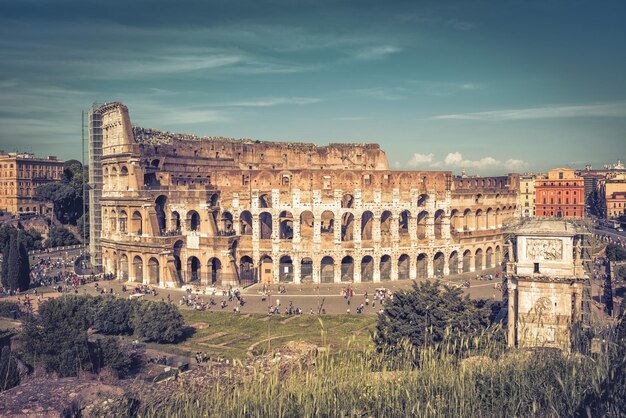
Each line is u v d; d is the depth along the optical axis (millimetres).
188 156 158750
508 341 67062
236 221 141125
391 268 143375
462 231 154250
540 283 66625
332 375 36125
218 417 30922
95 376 62031
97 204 157750
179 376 39062
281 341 87938
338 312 106438
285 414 31516
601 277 110500
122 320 89750
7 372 53062
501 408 31891
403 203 145000
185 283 135250
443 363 37438
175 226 141875
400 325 65250
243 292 126438
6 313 100062
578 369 34344
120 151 144000
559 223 71625
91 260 157375
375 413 33000
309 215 158625
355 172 140000
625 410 28000
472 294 120625
